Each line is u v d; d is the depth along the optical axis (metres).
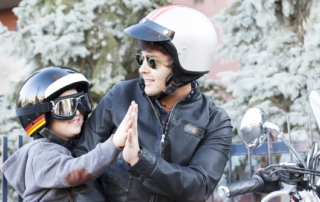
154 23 2.47
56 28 6.21
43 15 6.53
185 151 2.47
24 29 6.48
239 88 5.70
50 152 2.45
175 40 2.42
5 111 6.52
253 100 5.62
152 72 2.46
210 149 2.49
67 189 2.44
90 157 2.28
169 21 2.46
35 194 2.46
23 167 2.53
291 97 5.52
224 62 6.10
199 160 2.44
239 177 5.39
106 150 2.24
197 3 7.45
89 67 6.59
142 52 2.47
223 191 2.30
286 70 5.79
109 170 2.48
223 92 6.25
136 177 2.24
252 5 5.90
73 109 2.55
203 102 2.61
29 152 2.52
